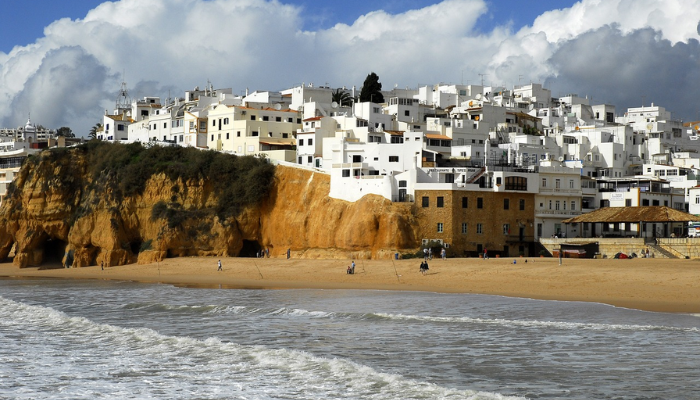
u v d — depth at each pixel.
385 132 124.38
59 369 36.84
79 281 91.50
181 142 140.38
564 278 69.62
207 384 33.47
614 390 30.47
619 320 47.28
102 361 38.56
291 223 103.00
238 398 31.14
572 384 31.45
